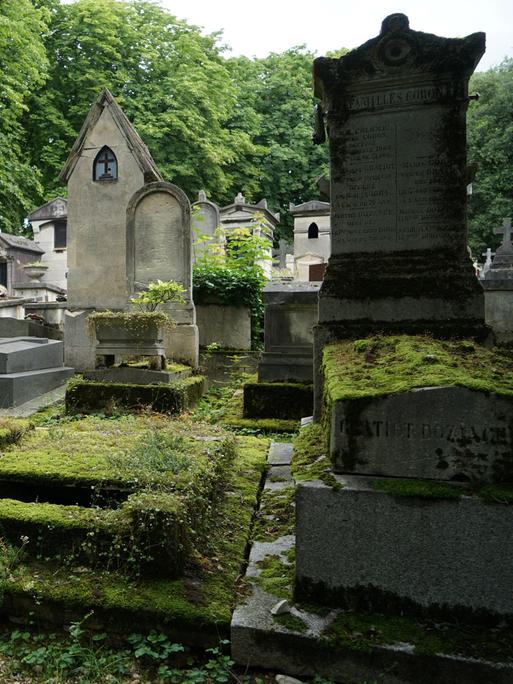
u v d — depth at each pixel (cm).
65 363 841
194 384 628
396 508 208
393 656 191
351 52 354
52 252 2286
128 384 570
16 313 1157
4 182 1494
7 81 1570
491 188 2998
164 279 741
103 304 893
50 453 334
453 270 345
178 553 238
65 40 2214
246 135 2652
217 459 340
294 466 246
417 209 352
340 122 363
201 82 2342
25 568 239
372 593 212
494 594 201
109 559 239
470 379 216
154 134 2106
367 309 356
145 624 215
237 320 874
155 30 2505
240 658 206
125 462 310
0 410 588
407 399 215
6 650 211
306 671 200
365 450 221
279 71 3316
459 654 188
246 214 1977
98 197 898
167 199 741
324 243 1925
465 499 201
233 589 233
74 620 219
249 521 304
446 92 344
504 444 206
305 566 219
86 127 902
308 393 550
